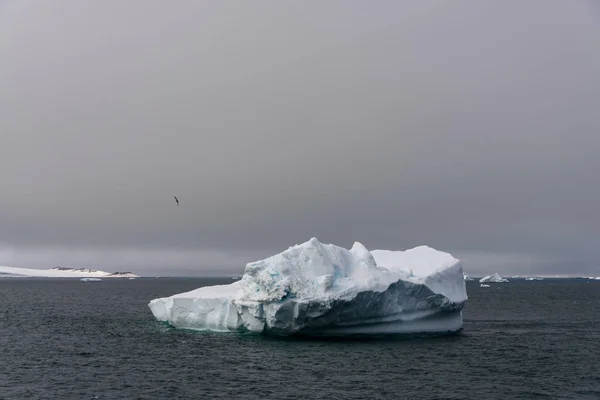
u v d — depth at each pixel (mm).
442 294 54812
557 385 37969
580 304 124062
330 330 52344
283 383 37469
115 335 60375
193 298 58188
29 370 42188
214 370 41219
